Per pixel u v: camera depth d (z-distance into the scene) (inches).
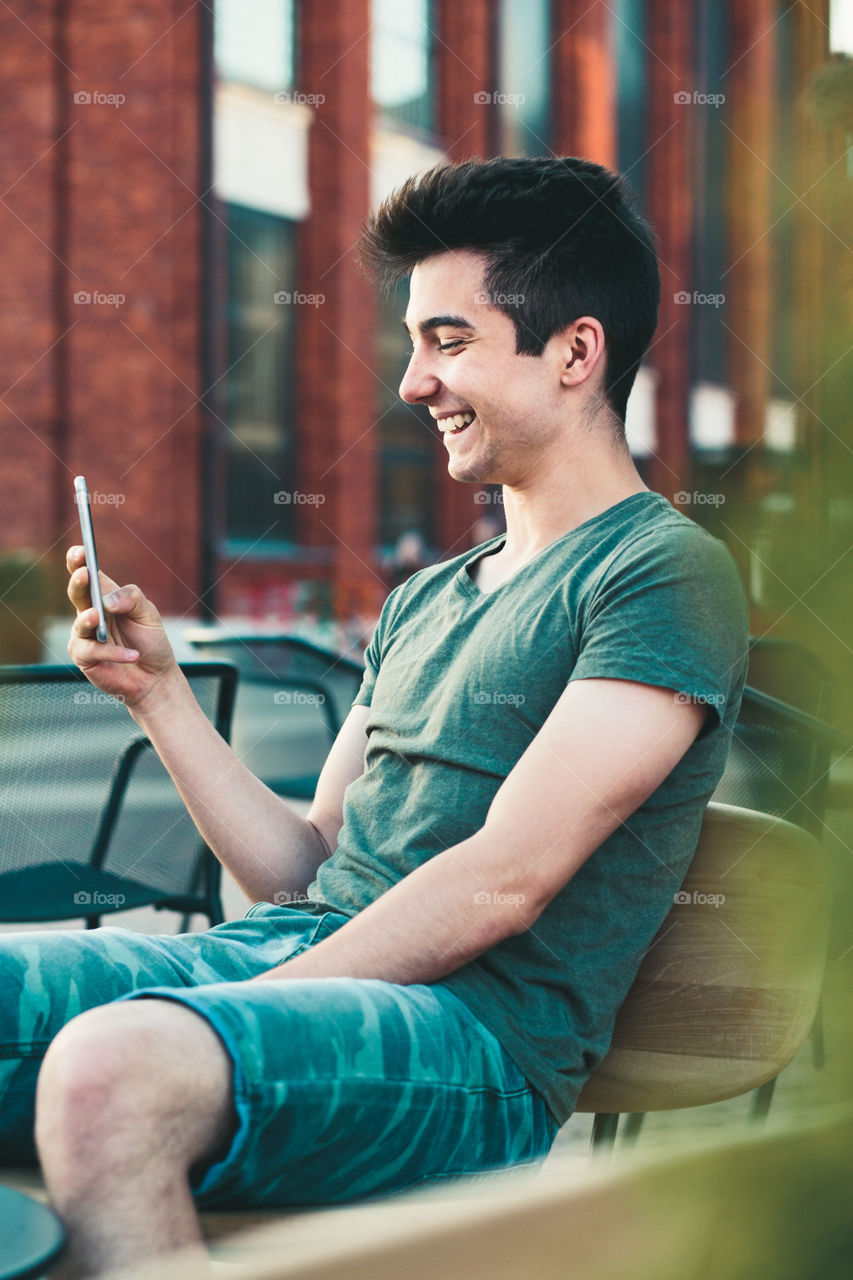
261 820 60.4
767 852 50.5
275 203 569.3
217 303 524.1
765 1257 18.3
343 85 580.1
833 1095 19.3
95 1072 37.2
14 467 498.3
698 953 52.1
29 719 95.3
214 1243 40.2
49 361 496.1
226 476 559.5
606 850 49.7
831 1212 18.3
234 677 97.7
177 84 502.0
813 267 19.0
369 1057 42.4
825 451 18.7
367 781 56.1
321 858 61.0
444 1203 32.3
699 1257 18.6
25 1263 30.2
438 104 636.1
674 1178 18.8
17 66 496.7
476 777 51.3
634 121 726.5
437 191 55.4
